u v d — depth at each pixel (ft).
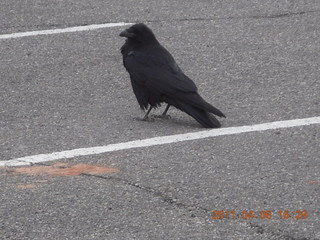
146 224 29.96
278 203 31.50
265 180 33.65
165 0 59.31
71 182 33.71
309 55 49.55
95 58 49.60
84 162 35.91
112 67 48.32
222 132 39.24
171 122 41.11
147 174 34.40
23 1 59.41
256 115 41.29
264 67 47.88
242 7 57.77
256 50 50.47
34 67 48.34
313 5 57.93
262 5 58.03
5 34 53.52
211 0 59.11
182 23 55.01
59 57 49.75
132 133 39.34
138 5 58.34
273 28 53.98
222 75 46.93
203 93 44.50
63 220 30.40
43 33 53.57
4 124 40.60
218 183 33.37
